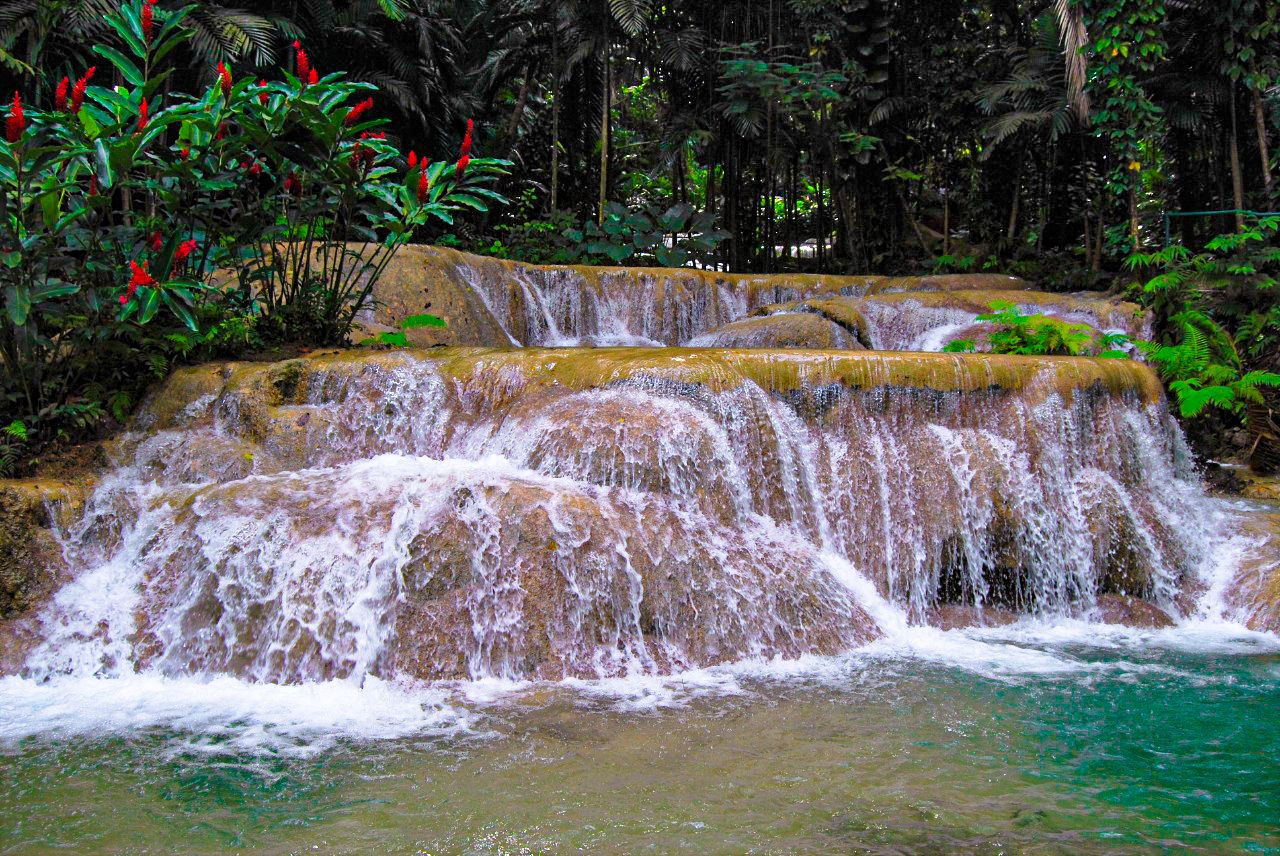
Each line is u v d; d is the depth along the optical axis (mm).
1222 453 9656
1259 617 6379
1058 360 7359
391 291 9789
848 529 6523
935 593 6523
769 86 16000
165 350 7062
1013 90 15250
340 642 4984
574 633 5125
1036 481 6836
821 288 12516
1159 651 5785
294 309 8008
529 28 20359
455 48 20812
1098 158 16203
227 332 7422
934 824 3330
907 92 17562
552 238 16875
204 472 6148
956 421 7031
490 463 6246
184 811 3434
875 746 4086
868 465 6691
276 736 4188
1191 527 7141
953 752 4031
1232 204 15672
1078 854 3111
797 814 3402
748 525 6125
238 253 7746
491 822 3332
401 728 4285
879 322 11047
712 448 6121
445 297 10125
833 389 6809
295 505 5547
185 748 4055
